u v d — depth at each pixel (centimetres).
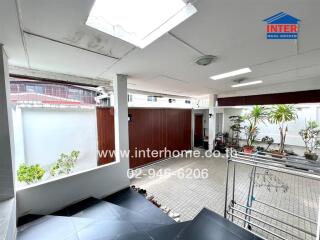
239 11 117
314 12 119
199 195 341
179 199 326
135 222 192
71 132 350
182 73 292
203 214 185
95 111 388
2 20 121
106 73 287
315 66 255
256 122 634
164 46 175
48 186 219
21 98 328
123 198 279
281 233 232
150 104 630
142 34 154
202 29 142
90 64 234
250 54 203
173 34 150
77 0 101
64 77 291
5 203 156
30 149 297
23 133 290
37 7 107
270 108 554
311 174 133
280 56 211
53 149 325
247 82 389
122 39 154
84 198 256
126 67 250
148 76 313
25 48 174
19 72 247
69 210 228
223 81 369
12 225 144
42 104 325
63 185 232
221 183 397
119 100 297
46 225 182
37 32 141
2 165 161
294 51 194
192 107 721
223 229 162
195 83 389
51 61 218
